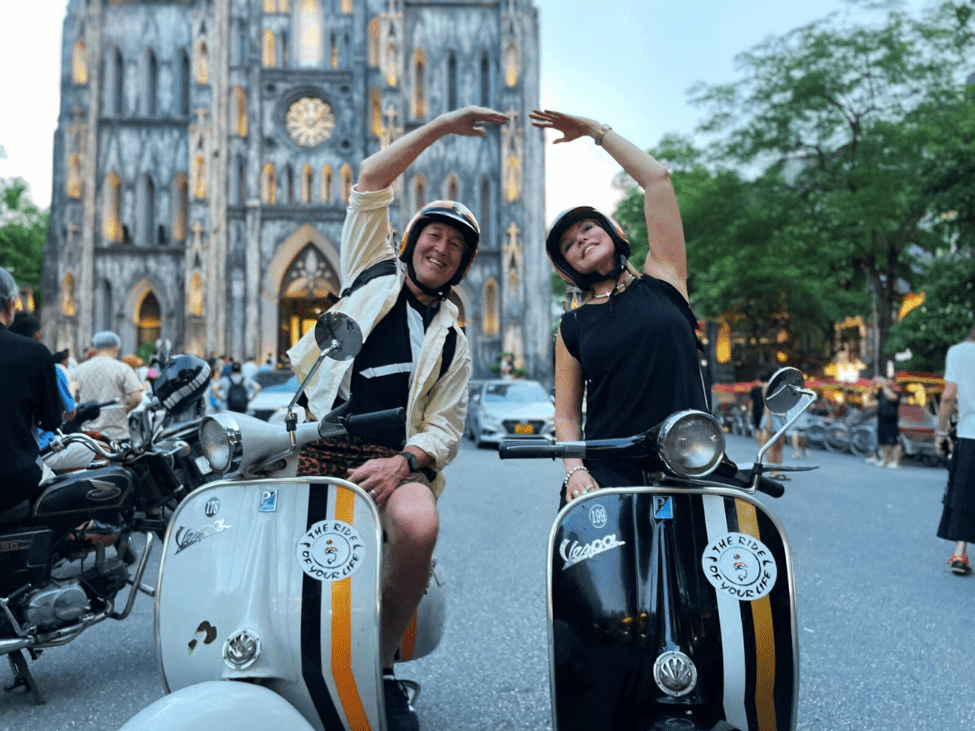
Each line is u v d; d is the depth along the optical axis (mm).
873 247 28234
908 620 5094
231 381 19719
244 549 2588
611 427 2803
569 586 2518
